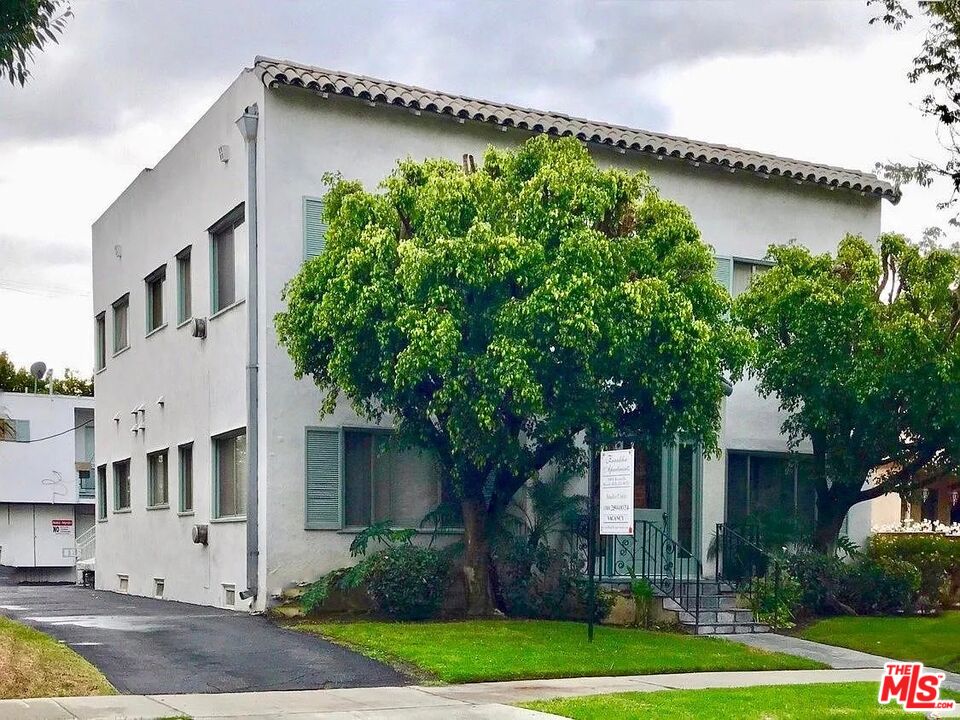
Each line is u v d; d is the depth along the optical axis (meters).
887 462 19.67
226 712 10.03
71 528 41.72
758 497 21.16
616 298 14.49
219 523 18.69
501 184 15.30
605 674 12.73
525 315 14.12
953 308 18.50
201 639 13.95
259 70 17.12
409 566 16.00
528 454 16.09
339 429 17.50
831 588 18.75
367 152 18.05
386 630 14.63
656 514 19.78
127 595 22.92
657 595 17.11
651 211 15.67
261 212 17.28
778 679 12.91
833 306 18.12
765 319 18.58
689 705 10.73
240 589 17.66
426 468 18.33
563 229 14.73
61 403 41.25
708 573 19.94
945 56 14.70
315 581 17.00
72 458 41.41
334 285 14.71
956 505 26.67
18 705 9.95
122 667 12.02
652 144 19.92
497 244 14.31
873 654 15.58
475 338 14.77
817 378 18.22
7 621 14.24
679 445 19.02
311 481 17.20
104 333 26.53
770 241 21.52
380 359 15.05
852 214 22.52
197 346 19.97
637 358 14.94
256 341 17.34
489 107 19.02
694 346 14.84
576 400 14.88
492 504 16.88
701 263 15.67
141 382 23.08
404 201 15.41
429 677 12.13
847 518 21.55
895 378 17.70
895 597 19.25
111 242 25.50
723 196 21.09
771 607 17.53
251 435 17.17
